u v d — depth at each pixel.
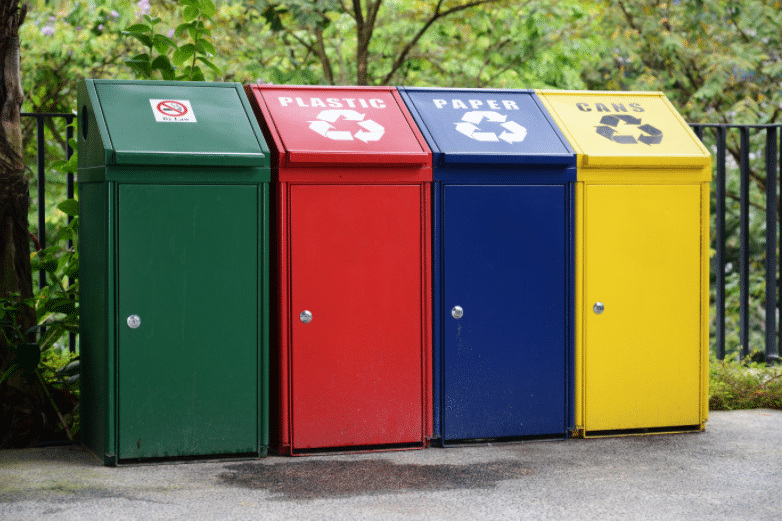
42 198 5.20
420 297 4.60
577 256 4.81
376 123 4.64
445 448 4.68
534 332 4.78
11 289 4.79
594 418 4.87
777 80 11.55
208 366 4.35
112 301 4.20
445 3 9.66
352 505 3.71
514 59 10.56
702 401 5.03
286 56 10.09
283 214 4.39
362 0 10.70
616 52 11.52
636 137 4.91
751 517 3.59
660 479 4.12
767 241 6.48
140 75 5.59
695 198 4.94
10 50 4.82
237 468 4.27
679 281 4.94
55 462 4.39
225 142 4.31
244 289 4.38
